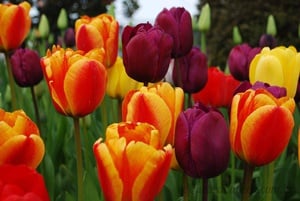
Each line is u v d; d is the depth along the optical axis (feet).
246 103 2.26
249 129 2.23
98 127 4.51
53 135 4.42
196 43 8.21
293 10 9.34
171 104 2.40
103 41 3.41
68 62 2.56
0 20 3.67
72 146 4.20
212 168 2.22
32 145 2.15
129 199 2.02
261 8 9.48
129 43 2.80
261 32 9.42
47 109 4.94
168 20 3.19
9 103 4.93
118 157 1.99
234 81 3.93
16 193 1.83
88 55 2.74
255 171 4.11
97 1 14.34
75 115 2.59
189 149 2.23
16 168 1.90
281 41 9.28
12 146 2.12
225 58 9.60
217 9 9.80
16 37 3.72
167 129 2.36
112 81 3.50
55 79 2.57
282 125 2.23
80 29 3.41
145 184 2.00
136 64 2.80
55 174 4.15
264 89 2.41
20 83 3.94
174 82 3.47
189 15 3.23
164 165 2.01
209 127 2.19
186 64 3.43
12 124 2.23
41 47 6.99
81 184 2.63
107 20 3.45
